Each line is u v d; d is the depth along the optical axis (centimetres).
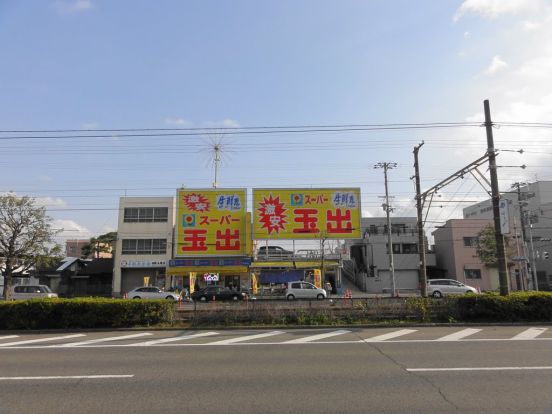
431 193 2445
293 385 733
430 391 687
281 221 4516
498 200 1858
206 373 831
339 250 4728
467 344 1153
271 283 4731
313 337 1338
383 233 5516
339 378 779
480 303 1678
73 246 8281
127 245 4869
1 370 883
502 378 765
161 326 1645
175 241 4706
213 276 4509
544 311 1652
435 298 1789
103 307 1648
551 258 5447
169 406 625
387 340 1248
